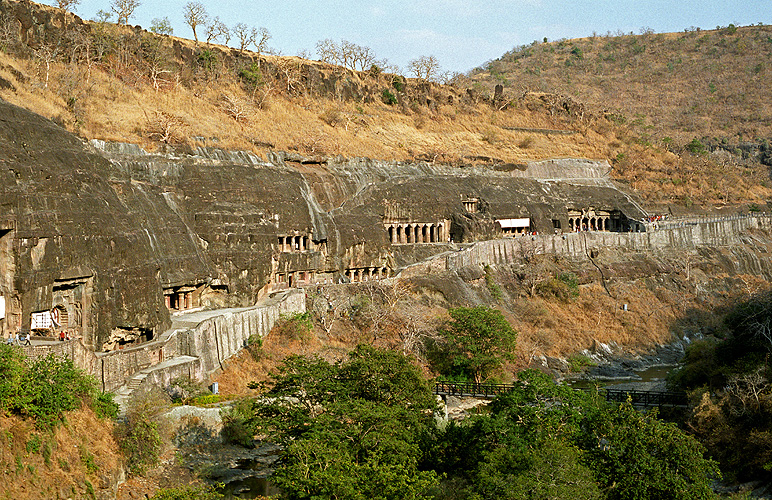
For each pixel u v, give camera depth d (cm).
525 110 18875
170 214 6938
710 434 5306
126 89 10456
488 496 3625
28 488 3512
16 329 4650
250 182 8169
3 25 9350
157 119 9250
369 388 4647
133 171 7250
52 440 3803
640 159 17638
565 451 3784
